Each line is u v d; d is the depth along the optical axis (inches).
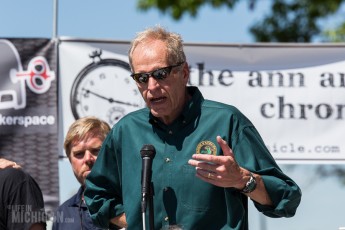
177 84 218.4
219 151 217.8
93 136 300.2
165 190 218.7
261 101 365.7
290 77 366.9
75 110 364.2
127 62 366.9
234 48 367.6
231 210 215.5
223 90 366.0
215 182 203.5
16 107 362.3
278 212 213.3
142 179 213.5
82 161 299.1
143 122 228.5
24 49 365.1
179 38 221.8
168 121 224.1
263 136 364.8
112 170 236.2
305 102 366.3
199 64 366.3
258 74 366.9
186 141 221.1
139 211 221.3
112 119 365.4
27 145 360.8
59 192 358.6
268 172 217.6
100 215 236.2
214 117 221.6
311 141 364.5
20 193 249.4
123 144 230.2
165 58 215.8
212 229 217.0
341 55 368.5
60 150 362.3
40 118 362.6
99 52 366.9
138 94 366.3
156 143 224.1
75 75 365.4
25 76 363.9
